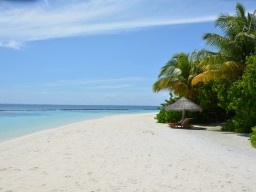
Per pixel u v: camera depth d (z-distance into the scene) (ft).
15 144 49.52
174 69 94.94
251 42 72.18
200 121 95.35
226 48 74.33
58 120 129.39
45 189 24.86
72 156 38.17
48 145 46.98
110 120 107.86
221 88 72.08
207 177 28.86
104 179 27.91
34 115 182.50
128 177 28.63
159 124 88.94
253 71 60.44
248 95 64.18
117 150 42.45
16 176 28.78
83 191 24.40
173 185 26.18
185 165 33.76
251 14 74.54
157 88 100.27
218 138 57.77
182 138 56.75
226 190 24.91
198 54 81.92
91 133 62.69
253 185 26.43
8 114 195.00
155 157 37.96
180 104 79.71
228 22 73.46
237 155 40.27
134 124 88.12
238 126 67.92
